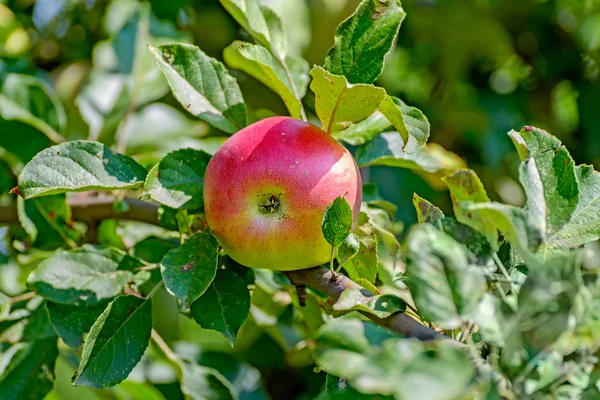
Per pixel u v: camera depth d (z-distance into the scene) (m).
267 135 0.69
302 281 0.70
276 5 1.02
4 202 0.93
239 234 0.69
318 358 0.60
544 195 0.65
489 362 0.61
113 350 0.71
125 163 0.73
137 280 0.78
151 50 0.76
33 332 0.82
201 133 0.99
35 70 1.00
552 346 0.60
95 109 0.95
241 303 0.71
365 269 0.74
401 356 0.57
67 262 0.77
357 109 0.70
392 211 0.85
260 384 0.98
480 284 0.61
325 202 0.69
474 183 0.64
